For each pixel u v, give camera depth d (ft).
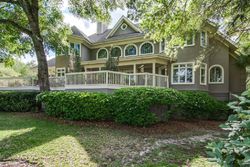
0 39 59.00
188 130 35.09
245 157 6.29
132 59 69.46
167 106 38.22
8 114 46.03
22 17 55.88
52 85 70.03
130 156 22.30
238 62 68.64
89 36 102.22
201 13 30.45
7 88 85.46
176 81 72.33
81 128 33.01
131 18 35.45
